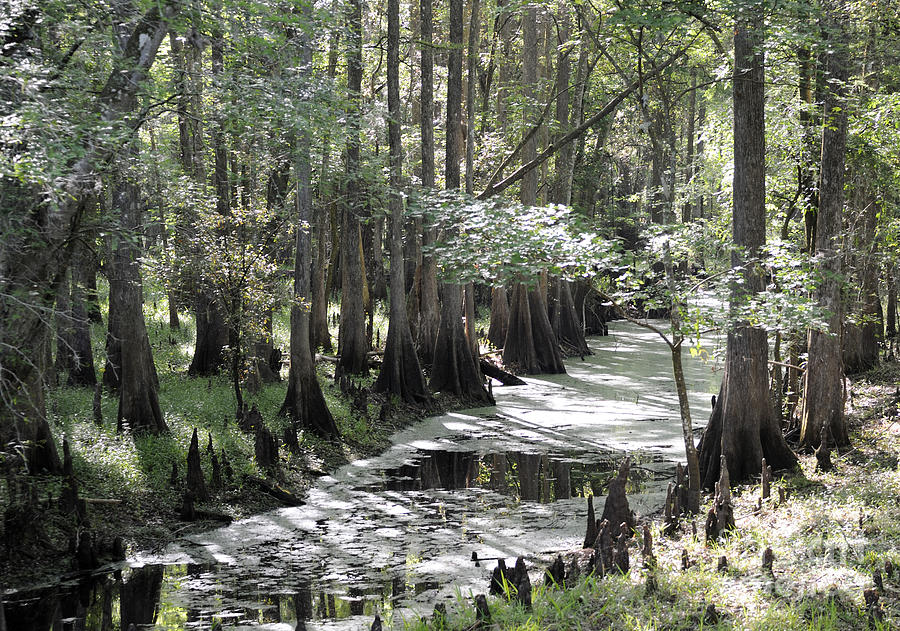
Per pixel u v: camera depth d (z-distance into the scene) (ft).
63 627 32.04
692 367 112.57
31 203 31.37
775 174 61.72
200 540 42.98
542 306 108.47
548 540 42.32
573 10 63.77
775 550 32.89
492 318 118.62
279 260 100.99
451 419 78.02
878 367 83.76
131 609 33.68
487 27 120.88
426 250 37.06
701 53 63.52
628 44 53.78
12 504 39.04
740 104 47.19
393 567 38.34
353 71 82.58
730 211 67.41
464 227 36.81
